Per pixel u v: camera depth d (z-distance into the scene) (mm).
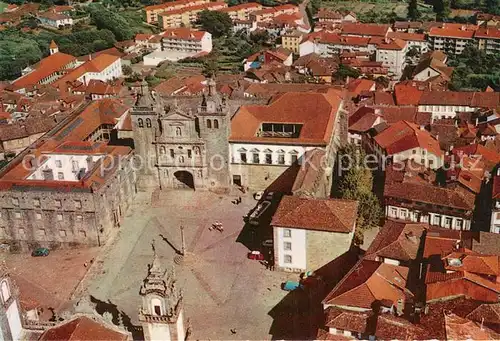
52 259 135750
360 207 138500
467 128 194625
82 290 123875
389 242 119000
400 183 145750
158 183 163000
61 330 83625
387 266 109562
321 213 122188
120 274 129000
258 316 114438
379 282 103438
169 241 140250
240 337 109125
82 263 133250
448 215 138625
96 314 85875
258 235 140875
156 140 157000
